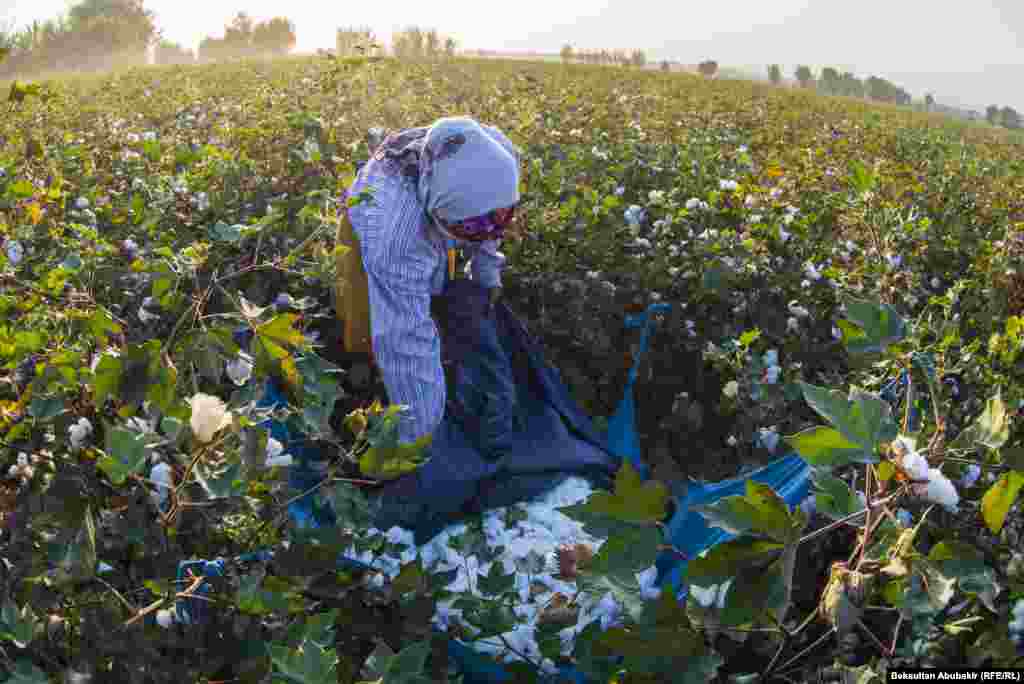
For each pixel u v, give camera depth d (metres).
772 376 3.27
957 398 3.12
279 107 7.71
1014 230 4.92
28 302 2.97
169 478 1.95
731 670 2.30
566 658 2.34
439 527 2.77
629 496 1.79
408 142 2.86
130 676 1.79
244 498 2.08
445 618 2.44
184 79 15.98
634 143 7.03
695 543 2.68
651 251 4.19
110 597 1.91
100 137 7.07
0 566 1.94
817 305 4.09
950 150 12.55
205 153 5.23
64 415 2.40
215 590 1.99
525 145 6.58
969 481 2.40
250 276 3.79
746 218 4.59
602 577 1.86
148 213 4.23
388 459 1.99
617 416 3.39
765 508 1.68
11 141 6.64
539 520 2.87
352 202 2.70
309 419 2.10
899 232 4.41
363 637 2.22
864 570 1.69
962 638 1.96
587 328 3.81
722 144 8.78
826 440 1.65
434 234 2.79
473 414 2.88
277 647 1.57
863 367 3.09
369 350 3.02
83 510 1.80
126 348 2.00
